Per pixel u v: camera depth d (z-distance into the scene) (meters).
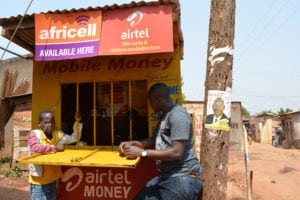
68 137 5.09
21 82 16.67
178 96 5.04
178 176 3.89
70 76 5.32
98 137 5.30
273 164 19.41
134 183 5.05
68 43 4.52
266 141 45.38
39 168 4.64
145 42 4.36
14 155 13.78
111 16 4.46
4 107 13.10
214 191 4.09
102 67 5.26
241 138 6.45
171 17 4.34
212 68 4.23
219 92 4.18
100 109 5.33
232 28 4.25
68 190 5.19
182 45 5.76
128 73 5.19
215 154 4.13
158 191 3.97
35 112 5.34
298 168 18.23
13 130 13.89
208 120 4.19
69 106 5.38
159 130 4.07
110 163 3.86
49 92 5.34
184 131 3.82
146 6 4.39
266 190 12.45
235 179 13.36
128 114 5.25
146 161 5.04
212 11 4.29
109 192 5.11
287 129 36.53
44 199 4.70
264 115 45.94
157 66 5.12
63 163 3.97
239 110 6.50
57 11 4.55
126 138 5.22
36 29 4.59
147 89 5.12
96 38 4.46
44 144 4.64
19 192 10.24
